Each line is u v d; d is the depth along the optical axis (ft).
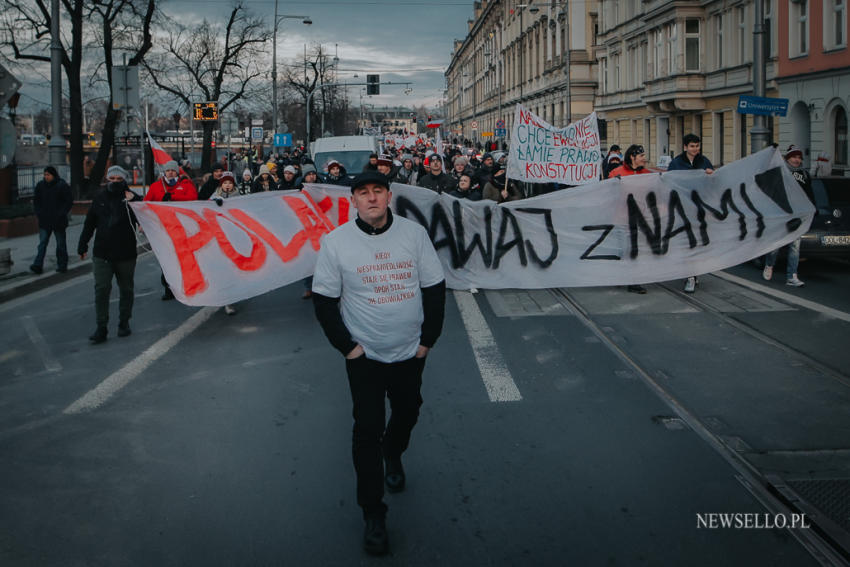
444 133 434.30
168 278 30.04
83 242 28.04
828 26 84.33
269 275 31.42
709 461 16.49
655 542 13.21
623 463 16.44
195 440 18.24
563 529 13.69
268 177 46.14
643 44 136.36
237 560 12.84
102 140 95.61
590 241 34.83
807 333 26.91
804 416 19.06
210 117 105.70
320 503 14.85
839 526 13.51
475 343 26.55
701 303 32.27
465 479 15.79
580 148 37.93
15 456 17.53
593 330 28.09
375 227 13.25
